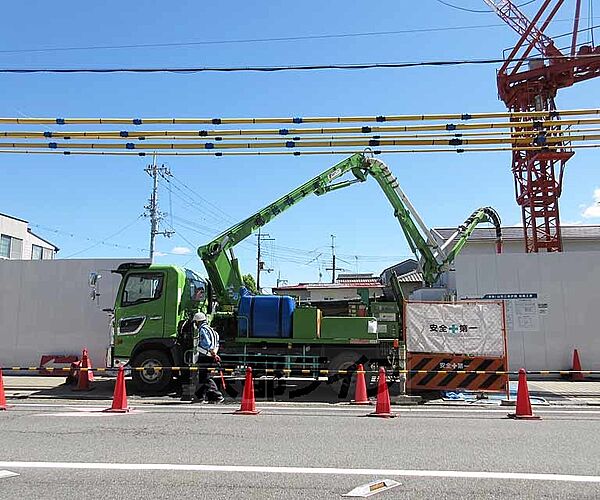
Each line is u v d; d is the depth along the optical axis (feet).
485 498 17.61
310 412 35.99
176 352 45.29
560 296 59.88
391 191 61.87
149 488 18.38
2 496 17.48
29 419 32.09
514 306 60.23
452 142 48.52
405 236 64.08
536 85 88.38
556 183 92.32
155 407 38.22
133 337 45.88
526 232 95.25
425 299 61.82
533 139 48.03
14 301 62.13
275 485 18.80
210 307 50.65
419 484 19.06
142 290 46.42
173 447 24.63
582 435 28.25
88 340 60.70
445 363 43.39
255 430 28.89
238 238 52.80
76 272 61.93
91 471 20.47
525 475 20.29
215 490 18.21
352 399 43.47
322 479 19.58
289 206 55.57
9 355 61.31
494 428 30.19
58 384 50.65
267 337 46.70
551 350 59.21
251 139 49.24
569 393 47.70
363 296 52.39
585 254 60.03
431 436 27.61
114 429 28.91
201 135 48.85
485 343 43.29
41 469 20.74
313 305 51.42
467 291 60.95
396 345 44.19
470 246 125.70
